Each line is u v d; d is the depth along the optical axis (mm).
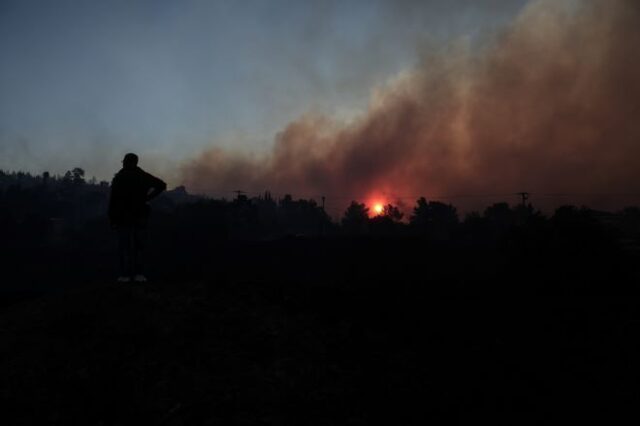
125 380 5516
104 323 6645
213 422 4922
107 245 97625
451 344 7457
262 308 7707
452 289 10812
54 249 92375
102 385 5383
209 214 93812
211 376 5742
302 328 7227
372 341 7176
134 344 6223
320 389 5746
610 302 13492
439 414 5535
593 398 6230
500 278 18391
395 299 9023
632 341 8633
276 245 75125
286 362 6230
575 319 10555
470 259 54875
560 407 5953
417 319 8227
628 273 16875
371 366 6445
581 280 16109
